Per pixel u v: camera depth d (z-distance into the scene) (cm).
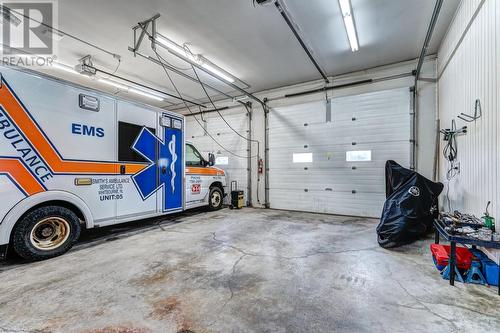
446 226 269
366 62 560
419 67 511
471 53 325
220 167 853
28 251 288
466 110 345
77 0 345
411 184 398
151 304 203
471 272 239
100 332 168
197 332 168
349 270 273
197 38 451
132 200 408
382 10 372
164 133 473
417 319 181
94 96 353
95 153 354
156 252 334
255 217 592
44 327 173
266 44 474
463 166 360
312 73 621
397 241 354
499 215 250
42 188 298
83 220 354
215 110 873
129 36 444
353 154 615
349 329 171
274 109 741
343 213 626
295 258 311
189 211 682
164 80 671
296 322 179
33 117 291
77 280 247
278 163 732
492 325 173
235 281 246
